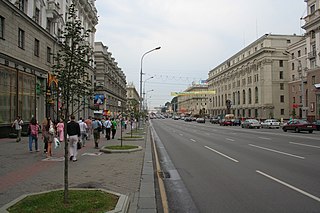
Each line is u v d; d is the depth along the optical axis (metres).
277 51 76.88
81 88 6.92
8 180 8.90
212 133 35.09
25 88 26.91
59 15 33.81
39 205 5.92
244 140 24.19
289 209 6.23
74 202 6.14
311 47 57.50
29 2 28.39
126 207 6.14
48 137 14.28
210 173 10.41
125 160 13.18
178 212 6.22
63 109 6.87
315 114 54.97
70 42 7.02
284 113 76.69
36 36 29.41
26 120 27.02
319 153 15.14
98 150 17.20
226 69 108.38
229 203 6.77
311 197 7.10
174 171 10.98
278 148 17.69
